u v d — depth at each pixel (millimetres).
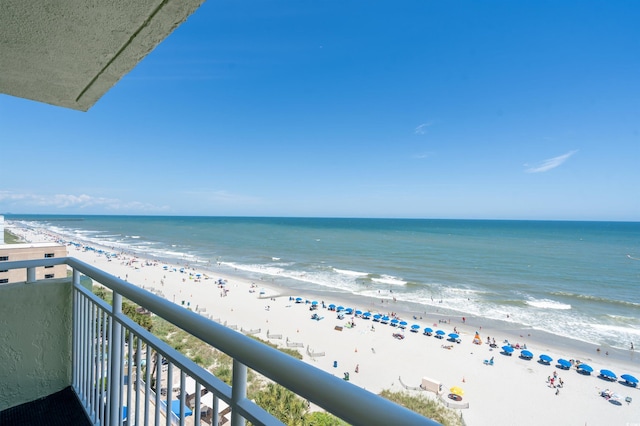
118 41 1309
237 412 773
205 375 957
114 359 1607
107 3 1057
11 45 1327
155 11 1111
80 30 1228
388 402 509
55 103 1979
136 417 1365
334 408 542
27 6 1071
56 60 1462
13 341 2096
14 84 1717
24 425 1940
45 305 2219
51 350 2244
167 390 1139
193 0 1064
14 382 2092
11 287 2080
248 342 752
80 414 2045
